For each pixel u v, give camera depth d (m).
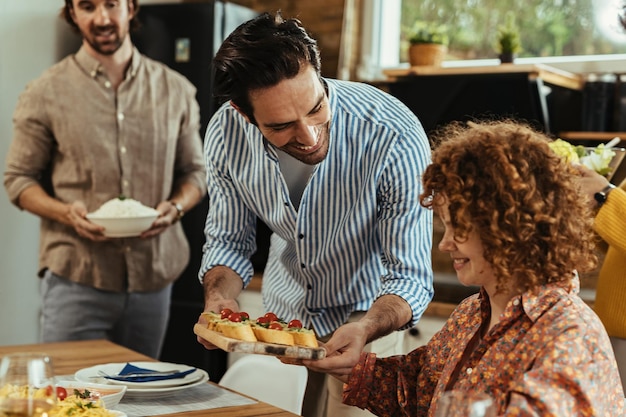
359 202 1.96
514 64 3.23
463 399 1.04
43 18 3.85
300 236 2.02
